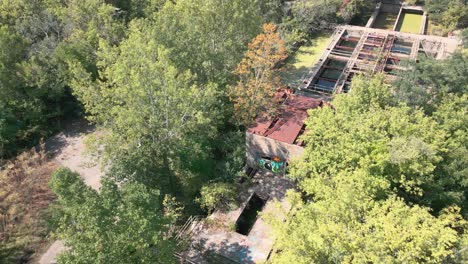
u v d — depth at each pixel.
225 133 46.25
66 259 22.02
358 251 22.00
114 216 23.52
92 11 53.69
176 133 35.94
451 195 30.66
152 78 34.91
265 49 42.69
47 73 48.78
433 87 41.69
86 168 44.19
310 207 26.70
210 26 47.81
